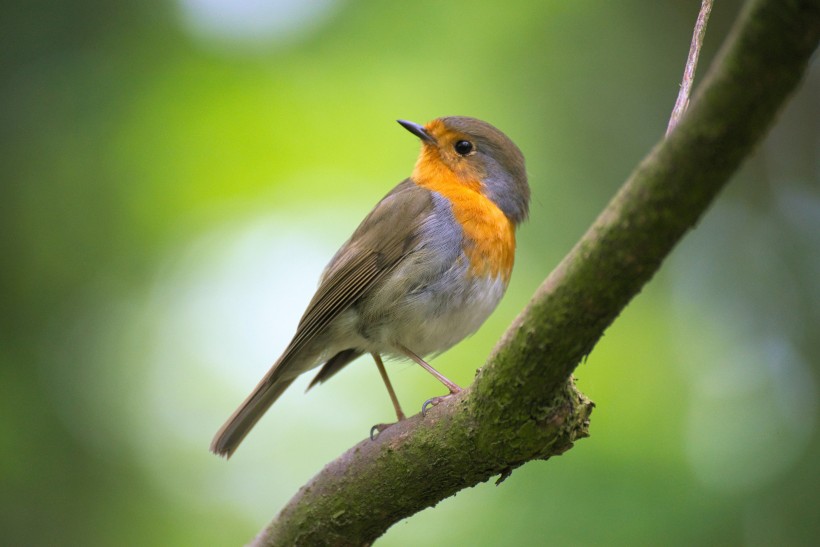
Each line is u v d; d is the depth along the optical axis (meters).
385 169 12.12
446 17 11.91
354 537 5.97
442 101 11.96
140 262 11.02
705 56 12.08
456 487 5.61
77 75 10.68
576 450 9.09
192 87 11.59
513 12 11.88
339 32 11.85
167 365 10.88
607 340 10.51
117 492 9.79
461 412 5.31
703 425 9.80
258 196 12.05
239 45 11.66
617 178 11.65
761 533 8.53
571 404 5.07
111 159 10.81
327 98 12.03
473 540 8.70
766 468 8.98
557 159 11.66
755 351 10.78
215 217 11.98
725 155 3.77
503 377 4.92
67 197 10.63
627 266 4.21
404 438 5.56
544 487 8.81
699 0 12.07
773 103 3.61
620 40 12.02
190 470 10.59
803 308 11.16
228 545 10.05
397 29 11.88
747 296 11.38
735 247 11.80
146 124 11.06
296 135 12.07
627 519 8.52
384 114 12.08
